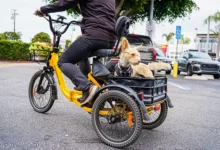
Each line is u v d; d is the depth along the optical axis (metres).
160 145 3.71
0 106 5.32
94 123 3.68
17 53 20.88
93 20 3.81
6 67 13.86
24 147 3.35
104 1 3.87
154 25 17.58
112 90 3.55
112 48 4.10
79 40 3.88
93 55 3.97
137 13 20.23
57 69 4.56
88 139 3.77
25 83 8.48
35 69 13.52
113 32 3.91
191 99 7.56
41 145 3.45
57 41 4.71
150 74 3.98
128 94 3.51
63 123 4.45
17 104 5.55
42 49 4.89
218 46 45.66
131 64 3.81
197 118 5.36
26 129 4.03
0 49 20.48
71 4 3.93
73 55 3.95
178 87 10.20
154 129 4.48
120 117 3.59
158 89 3.84
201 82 13.17
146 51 11.12
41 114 4.92
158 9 21.16
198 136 4.21
